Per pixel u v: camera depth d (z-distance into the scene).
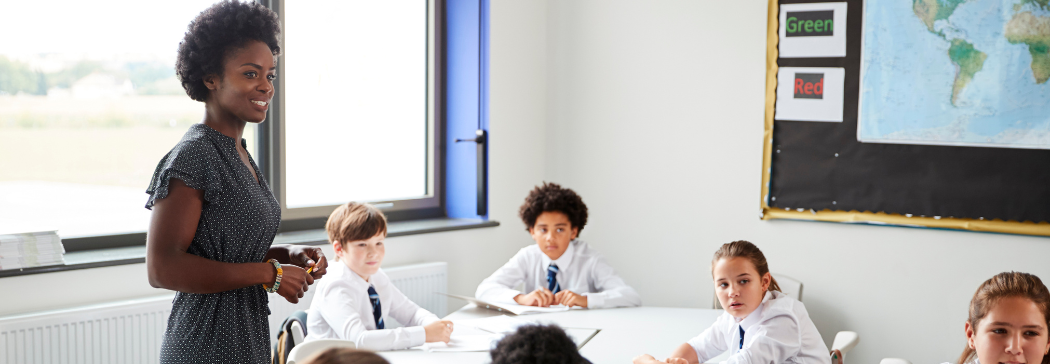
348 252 2.30
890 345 2.96
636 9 3.41
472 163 3.48
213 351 1.31
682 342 2.13
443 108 3.56
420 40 3.47
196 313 1.31
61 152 2.47
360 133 3.27
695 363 1.94
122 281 2.40
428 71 3.51
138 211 2.67
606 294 2.62
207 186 1.26
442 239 3.27
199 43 1.31
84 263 2.30
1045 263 2.69
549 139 3.69
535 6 3.60
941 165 2.82
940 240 2.84
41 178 2.43
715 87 3.23
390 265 3.07
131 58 2.61
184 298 1.32
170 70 2.71
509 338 0.89
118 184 2.61
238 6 1.33
